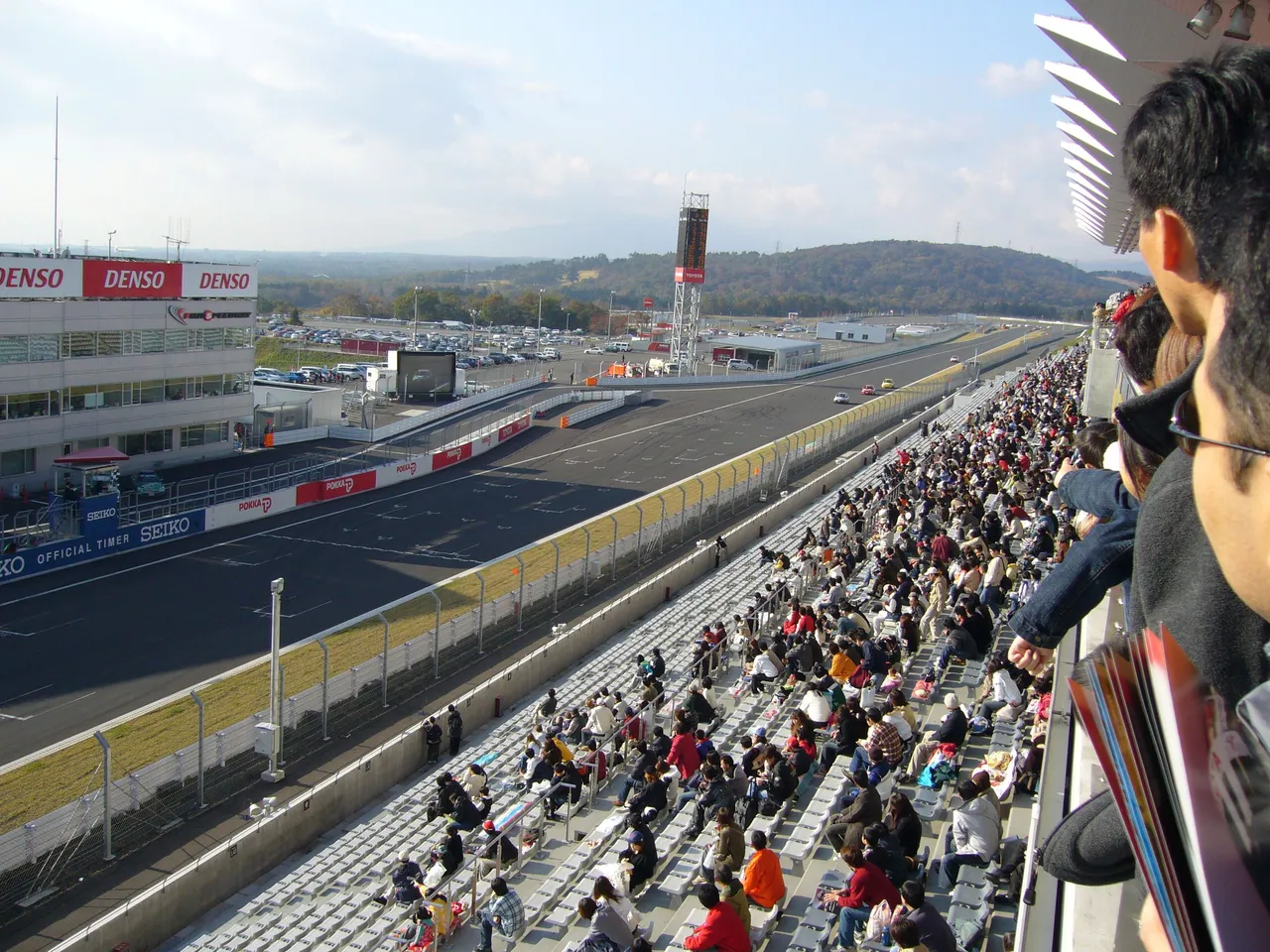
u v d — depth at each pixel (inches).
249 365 2486.5
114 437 2156.7
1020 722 603.2
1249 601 58.7
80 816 749.3
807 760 648.4
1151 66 631.8
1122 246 1834.4
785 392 4101.9
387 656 1043.3
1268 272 57.1
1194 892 50.8
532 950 557.9
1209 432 61.3
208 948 625.9
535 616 1321.4
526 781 794.2
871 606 962.1
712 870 529.3
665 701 924.6
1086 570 158.6
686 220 4660.4
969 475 1349.7
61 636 1268.5
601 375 4564.5
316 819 812.6
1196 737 53.9
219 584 1497.3
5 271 1907.0
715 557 1569.9
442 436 2874.0
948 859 471.8
